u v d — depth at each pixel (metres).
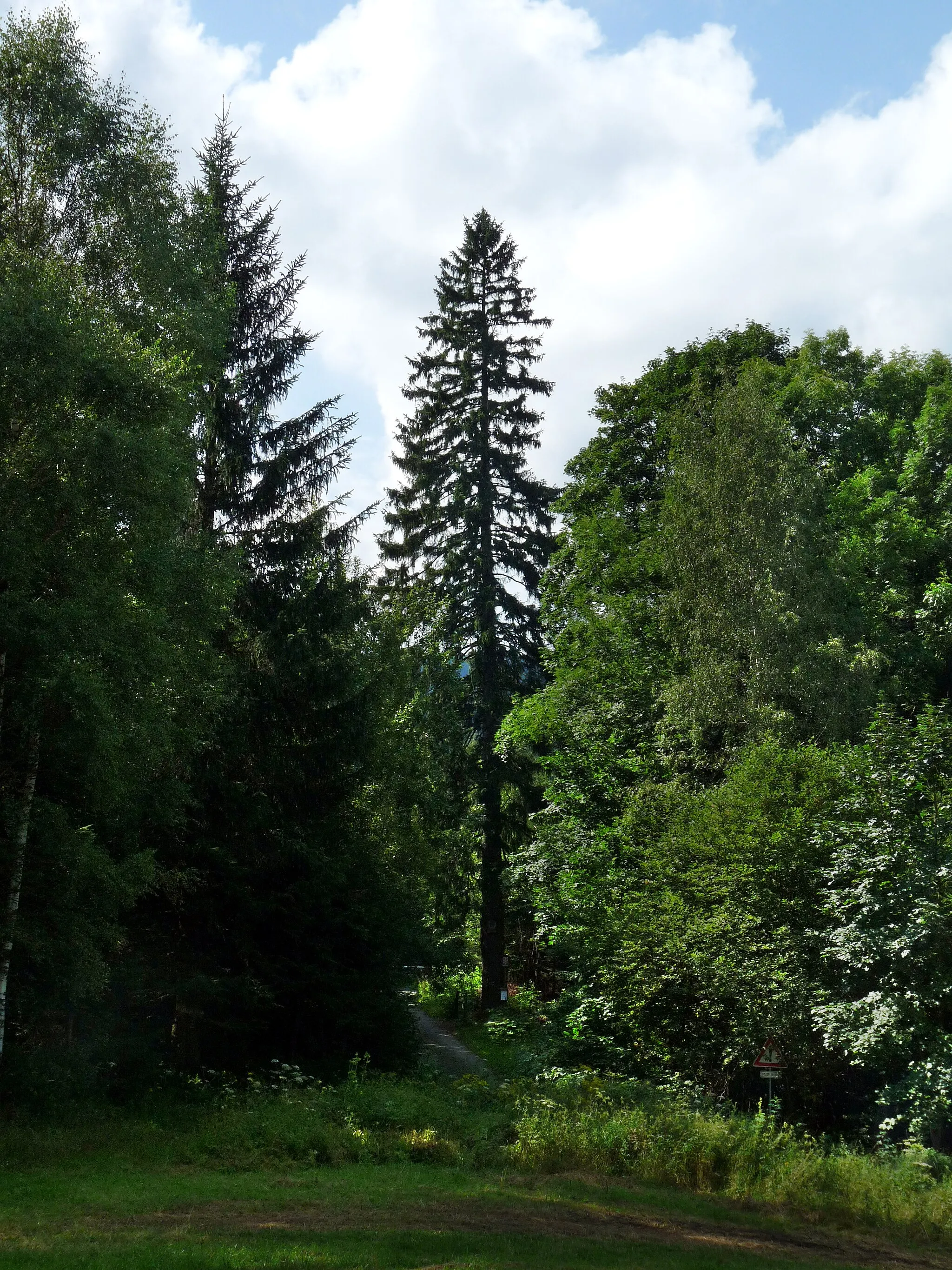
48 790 15.99
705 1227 11.10
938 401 29.11
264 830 20.56
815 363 31.80
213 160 23.70
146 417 15.13
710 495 25.23
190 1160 13.22
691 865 19.91
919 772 16.20
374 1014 21.11
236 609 21.67
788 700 23.17
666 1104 15.33
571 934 23.47
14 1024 16.75
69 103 17.33
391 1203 11.24
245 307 22.80
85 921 15.05
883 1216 11.86
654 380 32.22
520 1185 12.59
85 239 17.62
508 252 35.81
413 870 28.67
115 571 14.80
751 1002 17.00
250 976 19.86
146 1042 18.36
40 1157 12.62
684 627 25.62
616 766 26.47
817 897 17.34
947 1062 14.23
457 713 32.66
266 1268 8.03
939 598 26.11
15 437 14.79
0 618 13.41
